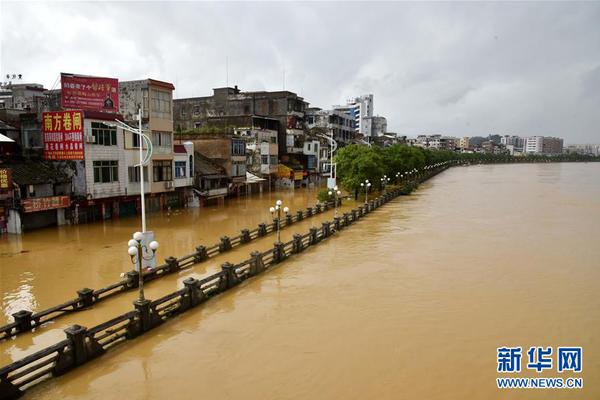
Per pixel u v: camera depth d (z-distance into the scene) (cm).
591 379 1321
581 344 1551
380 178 5641
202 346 1469
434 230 3606
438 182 9125
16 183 3088
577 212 4681
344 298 1973
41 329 1563
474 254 2795
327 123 9106
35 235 3083
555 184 8638
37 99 4088
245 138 5931
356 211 4103
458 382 1289
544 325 1706
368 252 2831
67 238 3011
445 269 2453
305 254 2759
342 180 5631
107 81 3550
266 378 1285
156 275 2139
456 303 1930
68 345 1271
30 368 1170
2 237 3012
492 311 1842
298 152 7356
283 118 7256
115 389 1205
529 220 4138
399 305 1895
